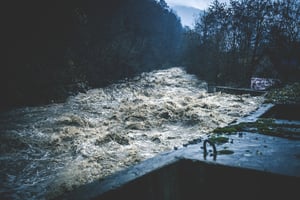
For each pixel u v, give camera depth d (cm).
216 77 3020
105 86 2867
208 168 522
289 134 750
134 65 4031
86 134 1148
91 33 3284
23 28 2312
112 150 966
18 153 937
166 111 1480
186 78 3747
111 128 1273
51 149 982
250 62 2820
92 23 3359
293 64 2517
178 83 3234
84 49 3059
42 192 675
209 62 3497
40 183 720
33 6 2394
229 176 502
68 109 1744
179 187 549
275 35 2634
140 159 875
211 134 773
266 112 1109
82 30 3020
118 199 439
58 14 2673
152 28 5266
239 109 1576
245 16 2844
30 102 1891
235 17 2983
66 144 1030
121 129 1253
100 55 3322
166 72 4572
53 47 2564
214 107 1647
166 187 517
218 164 511
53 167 824
